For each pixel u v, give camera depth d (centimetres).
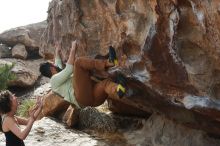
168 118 634
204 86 460
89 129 793
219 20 405
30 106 1044
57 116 894
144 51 505
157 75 506
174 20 457
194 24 450
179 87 489
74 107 802
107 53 606
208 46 443
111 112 841
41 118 904
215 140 580
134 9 526
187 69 467
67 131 769
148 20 508
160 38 481
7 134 455
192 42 461
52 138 720
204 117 528
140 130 742
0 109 457
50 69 571
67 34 705
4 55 1652
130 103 709
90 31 634
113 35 583
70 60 541
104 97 556
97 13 611
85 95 540
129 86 587
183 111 563
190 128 620
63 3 711
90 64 525
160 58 491
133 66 541
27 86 1379
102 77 580
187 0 441
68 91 551
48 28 873
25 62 1609
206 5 412
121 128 782
